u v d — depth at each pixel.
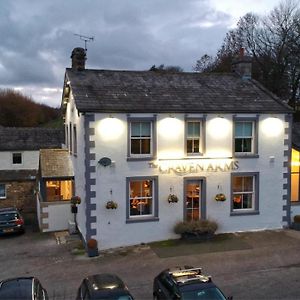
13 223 22.05
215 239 18.56
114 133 17.81
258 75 48.66
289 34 46.91
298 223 20.08
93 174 17.64
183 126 18.69
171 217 18.69
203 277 11.24
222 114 19.12
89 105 17.56
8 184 32.81
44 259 17.19
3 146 34.28
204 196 19.02
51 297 13.02
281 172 20.09
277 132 19.92
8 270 15.94
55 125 73.06
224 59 53.97
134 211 18.52
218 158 19.09
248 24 52.53
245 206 19.95
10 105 75.88
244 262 15.66
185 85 21.00
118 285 10.66
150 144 18.52
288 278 14.02
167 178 18.53
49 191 23.20
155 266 15.55
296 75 46.09
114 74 21.08
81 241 19.77
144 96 19.16
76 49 20.95
